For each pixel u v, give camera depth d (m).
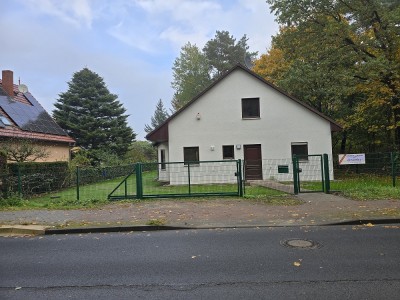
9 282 4.86
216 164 19.28
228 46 55.44
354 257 5.63
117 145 38.66
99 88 40.94
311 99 25.97
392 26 20.25
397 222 8.32
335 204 10.43
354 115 25.83
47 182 15.31
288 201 11.15
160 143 24.23
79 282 4.81
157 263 5.57
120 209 10.38
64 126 38.03
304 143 20.75
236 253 6.02
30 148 17.02
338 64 23.52
